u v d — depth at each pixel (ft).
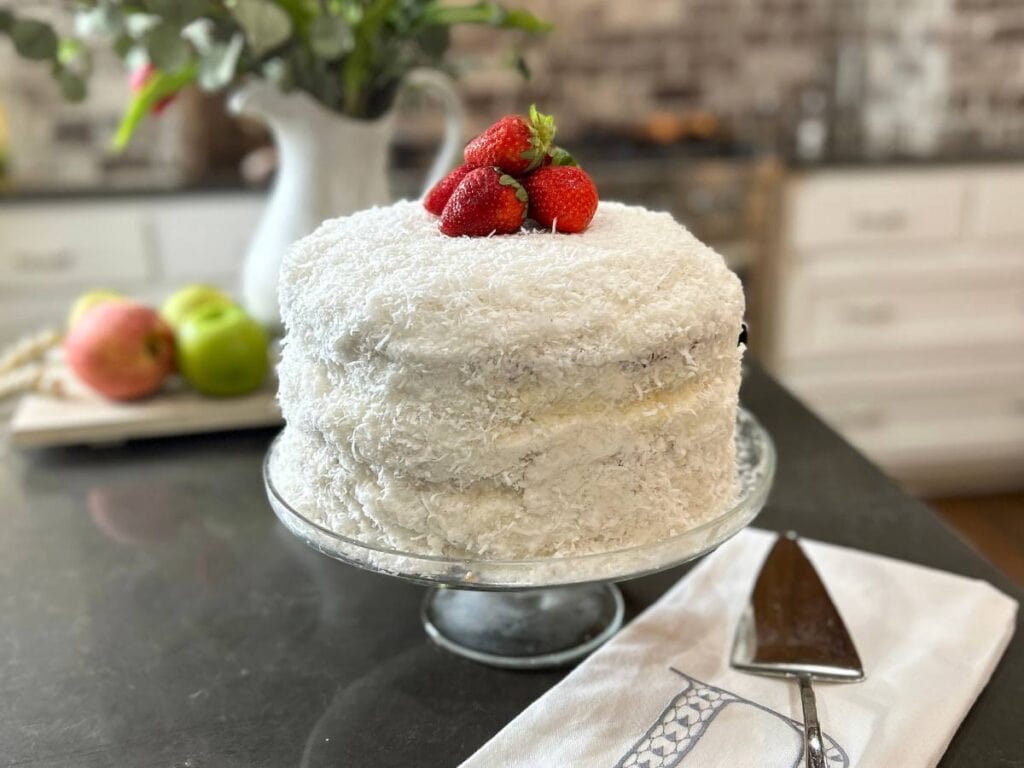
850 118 9.09
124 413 3.67
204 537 3.02
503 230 2.42
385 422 2.19
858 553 2.74
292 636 2.53
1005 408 8.16
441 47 3.94
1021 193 7.54
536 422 2.17
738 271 7.61
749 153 7.59
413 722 2.21
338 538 2.27
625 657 2.30
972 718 2.15
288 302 2.40
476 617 2.57
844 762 1.97
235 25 3.67
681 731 2.07
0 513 3.18
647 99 8.99
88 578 2.81
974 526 7.86
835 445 3.49
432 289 2.16
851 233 7.53
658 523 2.31
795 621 2.42
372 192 3.99
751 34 8.93
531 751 2.03
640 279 2.26
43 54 3.70
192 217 7.08
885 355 7.90
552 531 2.23
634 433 2.21
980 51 7.93
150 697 2.30
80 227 6.95
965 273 7.70
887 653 2.32
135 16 3.72
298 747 2.13
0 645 2.51
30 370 4.06
